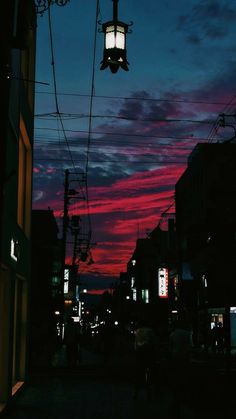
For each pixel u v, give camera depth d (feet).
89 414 39.86
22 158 55.88
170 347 38.96
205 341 116.37
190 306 174.50
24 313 54.80
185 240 196.24
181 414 39.24
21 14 29.86
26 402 45.91
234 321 142.00
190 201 195.21
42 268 160.15
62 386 58.49
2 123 32.96
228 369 42.27
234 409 40.55
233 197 43.37
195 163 187.83
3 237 35.70
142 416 38.93
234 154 146.82
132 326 168.76
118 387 58.13
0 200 32.53
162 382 57.11
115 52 30.45
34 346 99.19
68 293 180.04
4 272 40.29
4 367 39.63
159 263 247.50
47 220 167.84
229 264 41.88
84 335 165.99
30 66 60.44
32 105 60.18
